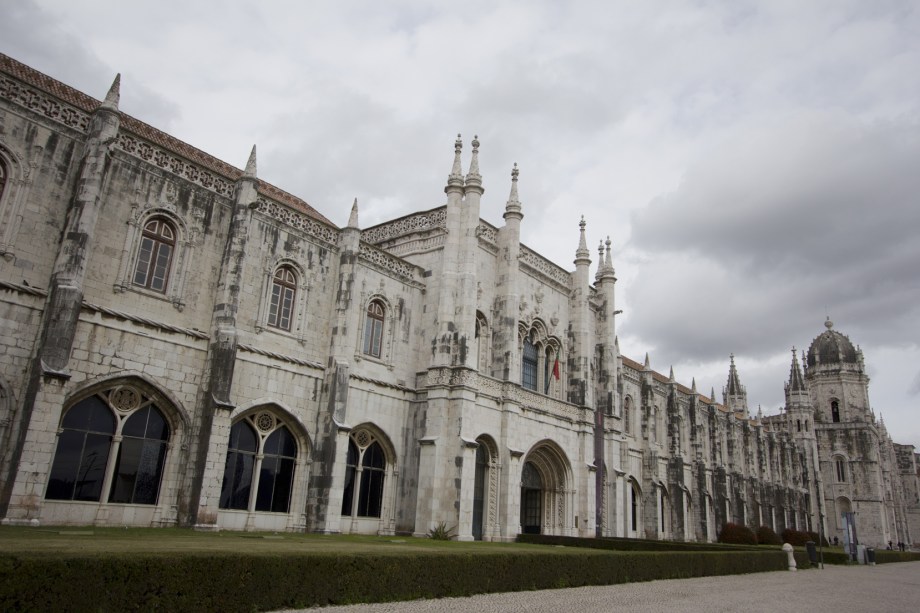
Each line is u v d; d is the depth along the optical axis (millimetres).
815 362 119500
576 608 16922
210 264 29219
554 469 46062
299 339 32469
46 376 22141
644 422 61906
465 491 35750
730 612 18250
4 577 9766
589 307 53469
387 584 15922
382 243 43781
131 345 25969
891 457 124250
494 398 40125
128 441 26000
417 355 39250
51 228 24391
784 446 94250
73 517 23984
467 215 40000
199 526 25781
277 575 13539
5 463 21750
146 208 27266
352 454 34969
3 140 23516
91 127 25516
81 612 10508
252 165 30922
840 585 30141
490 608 16000
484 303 42031
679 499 63188
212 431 26750
